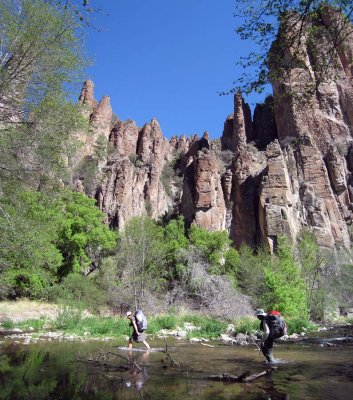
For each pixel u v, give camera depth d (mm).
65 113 14953
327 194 63156
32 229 16188
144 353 10539
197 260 36688
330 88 73688
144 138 96125
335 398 5500
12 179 15039
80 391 5934
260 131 84500
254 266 37656
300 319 22281
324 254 47844
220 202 62531
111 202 69688
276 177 58188
